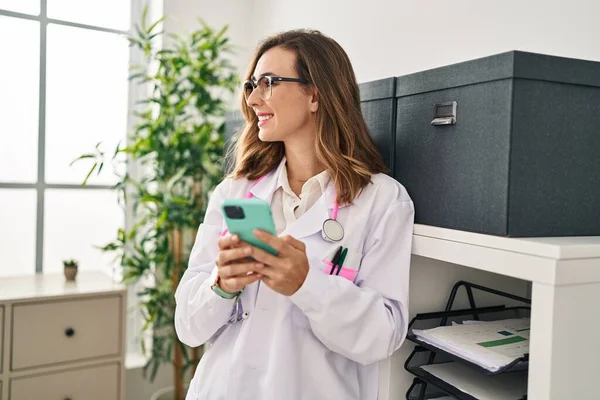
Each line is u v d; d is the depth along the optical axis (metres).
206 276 1.29
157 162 2.53
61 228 2.73
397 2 1.89
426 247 1.13
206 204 2.55
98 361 2.22
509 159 0.98
